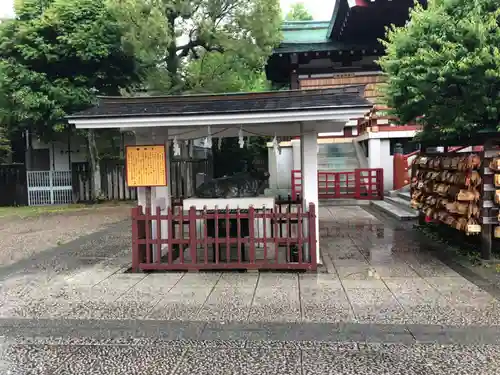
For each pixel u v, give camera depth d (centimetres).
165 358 371
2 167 1898
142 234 661
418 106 686
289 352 377
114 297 531
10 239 978
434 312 462
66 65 1603
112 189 1867
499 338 397
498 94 616
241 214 625
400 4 1585
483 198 652
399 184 1536
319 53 1872
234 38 1476
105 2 1411
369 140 1619
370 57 1928
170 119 596
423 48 648
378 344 390
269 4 1460
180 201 793
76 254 797
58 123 1588
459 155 716
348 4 1595
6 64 1542
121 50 1588
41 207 1756
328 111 581
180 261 642
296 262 645
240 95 666
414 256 718
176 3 1430
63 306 504
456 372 338
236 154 2245
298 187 1694
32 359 374
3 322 457
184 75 1670
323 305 488
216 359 367
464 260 682
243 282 582
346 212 1317
